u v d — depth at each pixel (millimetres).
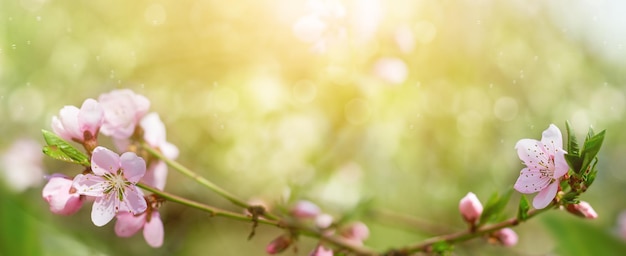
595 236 818
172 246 1058
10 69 1021
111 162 533
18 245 706
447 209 1150
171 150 618
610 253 810
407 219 903
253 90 996
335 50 846
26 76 1023
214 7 966
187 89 1007
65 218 943
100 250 834
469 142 1097
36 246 715
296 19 874
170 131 1001
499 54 1053
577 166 522
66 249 764
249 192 1007
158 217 576
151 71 997
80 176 533
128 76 993
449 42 996
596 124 1192
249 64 971
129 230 571
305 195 854
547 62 1099
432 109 1036
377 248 1046
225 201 1024
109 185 534
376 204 1019
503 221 608
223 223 1110
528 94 1100
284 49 927
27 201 731
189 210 1052
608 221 975
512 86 1082
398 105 996
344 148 1023
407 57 937
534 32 1068
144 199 536
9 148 1005
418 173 1118
